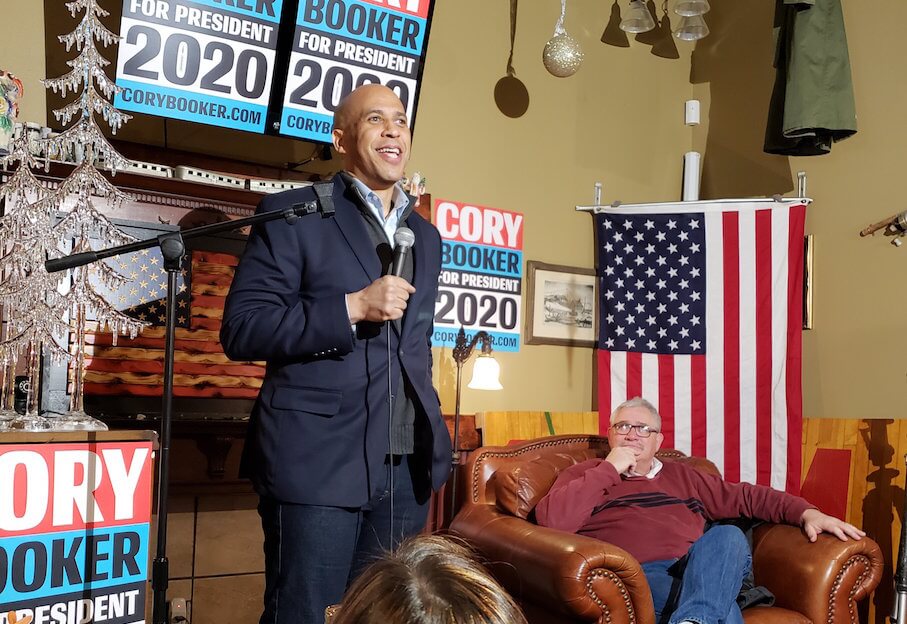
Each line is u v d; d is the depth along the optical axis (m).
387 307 2.04
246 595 3.61
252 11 3.52
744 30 5.22
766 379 4.57
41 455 1.92
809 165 4.81
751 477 4.53
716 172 5.33
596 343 5.05
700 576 2.98
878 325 4.40
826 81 4.25
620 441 3.55
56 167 3.02
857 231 4.54
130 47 3.29
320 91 3.72
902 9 4.42
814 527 3.26
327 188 2.04
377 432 2.15
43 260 2.36
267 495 2.10
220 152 3.87
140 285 3.34
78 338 2.39
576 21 5.12
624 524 3.36
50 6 3.52
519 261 4.80
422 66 3.99
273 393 2.15
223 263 3.53
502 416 4.48
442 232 4.54
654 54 5.41
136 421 3.21
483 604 0.63
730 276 4.71
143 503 2.08
